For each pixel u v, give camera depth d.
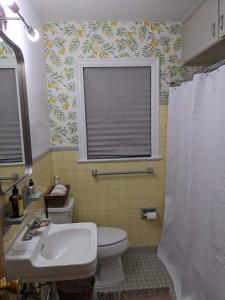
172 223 2.29
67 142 2.38
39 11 2.01
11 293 0.78
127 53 2.33
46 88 2.24
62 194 2.03
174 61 2.38
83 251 1.48
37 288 1.50
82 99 2.34
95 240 1.45
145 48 2.34
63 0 1.86
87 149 2.44
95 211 2.48
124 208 2.51
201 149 1.66
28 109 1.60
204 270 1.62
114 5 1.97
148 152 2.49
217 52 1.92
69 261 1.21
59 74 2.29
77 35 2.27
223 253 1.40
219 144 1.41
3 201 1.18
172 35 2.35
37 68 1.93
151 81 2.38
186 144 1.94
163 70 2.38
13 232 1.28
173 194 2.27
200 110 1.66
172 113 2.22
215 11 1.67
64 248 1.57
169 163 2.30
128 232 2.54
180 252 2.06
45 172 2.07
